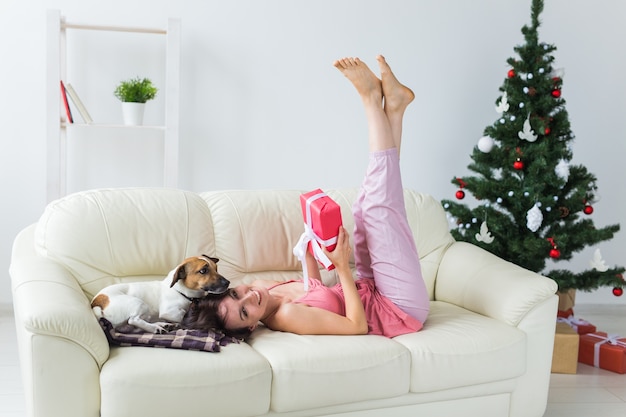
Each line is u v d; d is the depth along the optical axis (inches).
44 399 78.5
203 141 162.6
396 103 105.4
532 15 144.6
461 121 174.1
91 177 158.1
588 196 145.1
